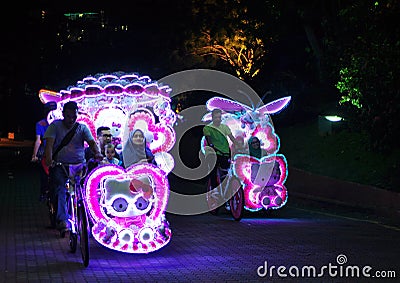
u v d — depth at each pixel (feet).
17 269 29.27
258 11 86.89
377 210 49.85
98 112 40.75
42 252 33.24
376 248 35.40
